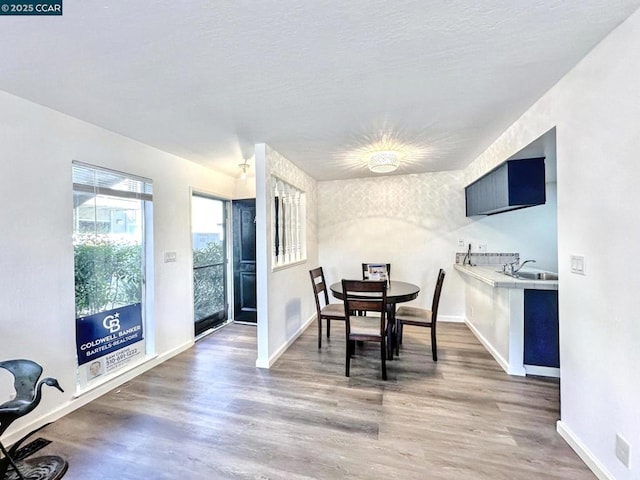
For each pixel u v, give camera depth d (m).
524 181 2.74
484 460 1.71
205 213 4.27
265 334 3.02
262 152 3.00
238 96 2.01
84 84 1.81
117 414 2.21
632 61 1.32
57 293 2.18
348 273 4.89
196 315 4.08
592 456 1.61
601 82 1.50
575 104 1.71
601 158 1.51
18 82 1.77
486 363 3.02
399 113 2.31
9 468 1.62
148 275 3.08
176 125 2.51
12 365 1.57
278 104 2.13
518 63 1.66
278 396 2.44
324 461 1.72
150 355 3.06
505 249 4.20
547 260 4.08
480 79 1.83
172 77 1.75
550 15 1.29
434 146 3.17
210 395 2.47
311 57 1.57
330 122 2.47
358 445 1.85
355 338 2.79
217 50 1.50
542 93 2.01
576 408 1.75
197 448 1.84
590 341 1.62
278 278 3.35
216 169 4.12
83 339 2.41
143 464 1.71
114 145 2.66
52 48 1.45
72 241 2.29
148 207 3.07
